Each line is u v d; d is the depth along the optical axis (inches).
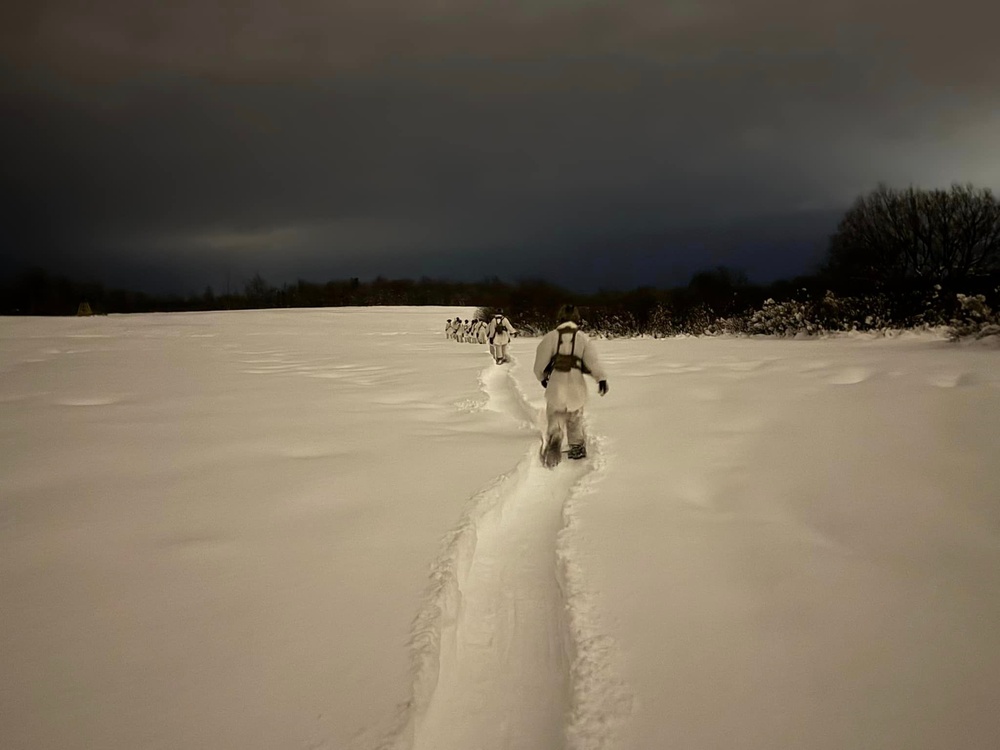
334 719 105.2
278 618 136.4
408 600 143.7
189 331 1312.7
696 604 146.6
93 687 112.7
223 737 100.6
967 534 173.9
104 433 305.1
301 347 930.7
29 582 152.1
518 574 174.4
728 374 449.1
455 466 247.8
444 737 113.3
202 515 195.8
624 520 196.4
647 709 112.7
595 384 427.8
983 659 123.1
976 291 809.5
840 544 172.9
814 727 107.1
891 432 261.3
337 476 234.7
